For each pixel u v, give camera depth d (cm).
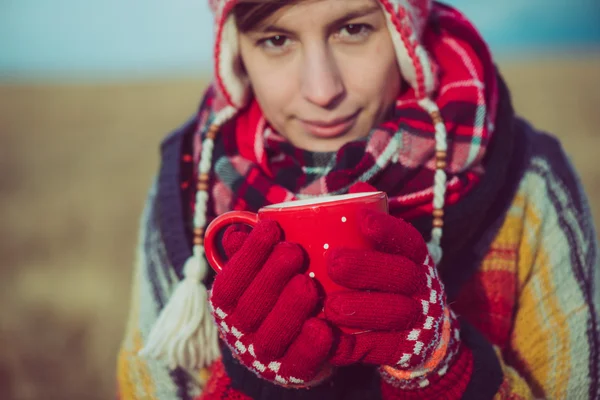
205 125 80
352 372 70
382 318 58
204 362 74
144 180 364
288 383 61
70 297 195
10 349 163
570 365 74
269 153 77
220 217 62
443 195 71
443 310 62
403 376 64
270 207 61
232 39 72
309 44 68
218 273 60
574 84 774
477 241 75
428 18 78
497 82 79
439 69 76
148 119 684
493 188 74
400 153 72
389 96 72
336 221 58
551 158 80
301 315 57
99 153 479
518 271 77
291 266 57
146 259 80
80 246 245
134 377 77
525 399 68
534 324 75
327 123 70
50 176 398
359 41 68
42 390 149
